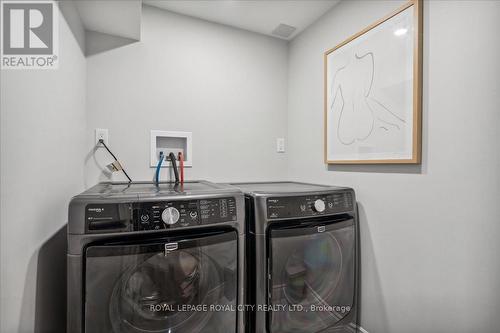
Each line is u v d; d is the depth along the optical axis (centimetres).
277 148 223
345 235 140
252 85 213
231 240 108
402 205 130
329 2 173
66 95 122
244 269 119
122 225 91
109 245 89
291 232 123
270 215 120
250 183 202
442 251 112
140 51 176
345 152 164
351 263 144
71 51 130
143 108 176
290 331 124
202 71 194
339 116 169
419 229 122
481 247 99
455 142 108
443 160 112
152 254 93
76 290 87
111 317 90
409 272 126
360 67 153
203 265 102
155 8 179
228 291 108
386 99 136
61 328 116
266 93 218
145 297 94
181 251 97
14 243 75
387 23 136
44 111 95
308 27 203
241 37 208
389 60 135
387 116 136
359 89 154
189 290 101
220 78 200
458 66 107
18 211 77
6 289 71
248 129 211
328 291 136
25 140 81
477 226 100
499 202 94
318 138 192
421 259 121
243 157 209
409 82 124
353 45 158
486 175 98
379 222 143
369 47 147
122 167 170
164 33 182
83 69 156
